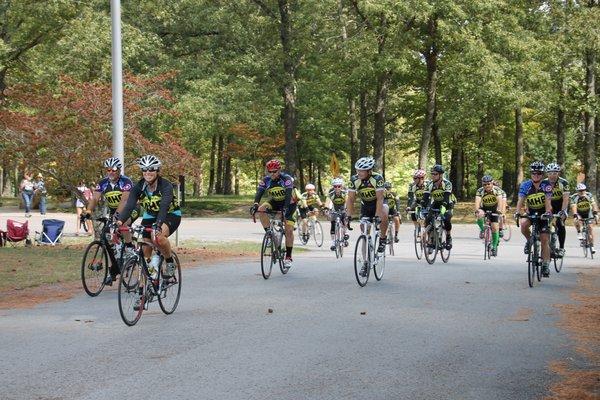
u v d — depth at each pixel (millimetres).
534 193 14070
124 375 6859
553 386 6633
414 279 14477
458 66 39000
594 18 39312
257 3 47000
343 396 6211
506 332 9078
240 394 6242
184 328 9117
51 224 22609
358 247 13133
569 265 18578
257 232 31562
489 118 50250
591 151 42031
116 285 13344
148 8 46375
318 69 46531
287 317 9922
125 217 9758
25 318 9844
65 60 41344
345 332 8922
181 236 28859
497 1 39031
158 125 39156
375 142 43156
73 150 20891
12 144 20875
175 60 45688
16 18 46344
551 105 41938
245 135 55344
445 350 8016
